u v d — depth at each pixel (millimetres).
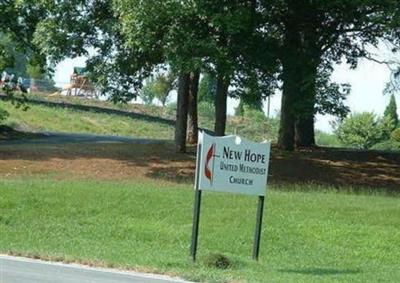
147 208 15969
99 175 23328
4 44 31625
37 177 21578
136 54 25078
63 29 24578
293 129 29797
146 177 23422
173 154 27422
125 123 49594
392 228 15320
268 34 23672
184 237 14141
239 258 12141
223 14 21094
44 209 15500
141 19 21109
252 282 9836
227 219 15469
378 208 16984
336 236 14672
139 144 30922
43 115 46000
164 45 21812
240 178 11656
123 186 18656
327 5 22484
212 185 11414
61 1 24531
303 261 12875
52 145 29375
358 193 21125
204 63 21734
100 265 10578
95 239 13633
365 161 28188
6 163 24156
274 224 15219
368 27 24578
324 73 24250
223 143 11453
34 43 26703
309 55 23406
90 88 57688
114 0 22109
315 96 22688
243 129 53688
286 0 23078
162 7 20953
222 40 22453
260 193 11891
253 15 22281
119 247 12734
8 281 8945
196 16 21688
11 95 34875
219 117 25625
